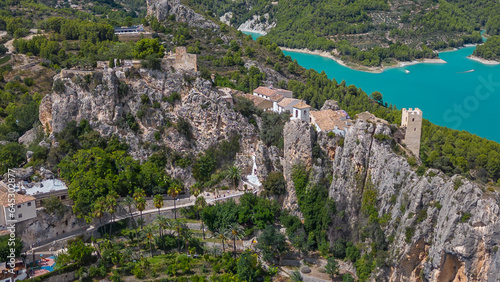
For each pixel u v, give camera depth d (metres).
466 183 194.38
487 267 188.75
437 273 198.50
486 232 186.88
